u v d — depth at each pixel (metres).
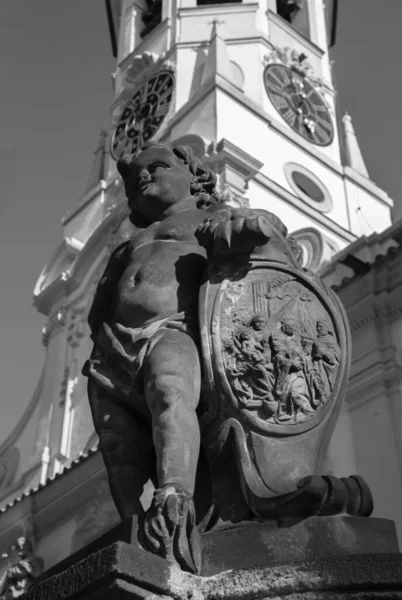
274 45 27.75
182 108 24.77
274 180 24.30
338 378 3.69
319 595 2.98
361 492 3.37
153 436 3.38
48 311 25.94
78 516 19.02
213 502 3.50
